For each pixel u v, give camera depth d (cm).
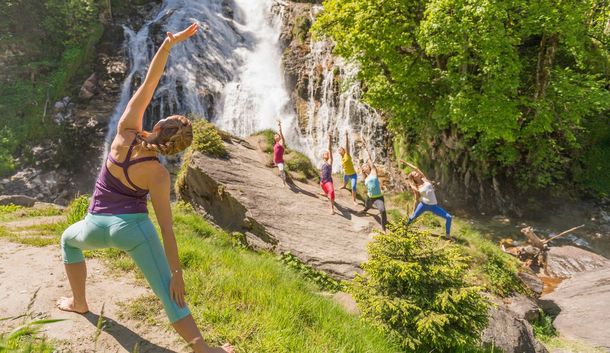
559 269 1136
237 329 315
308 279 798
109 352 273
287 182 1110
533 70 1454
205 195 985
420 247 537
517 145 1545
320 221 972
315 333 353
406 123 1631
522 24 1260
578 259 1166
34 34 2109
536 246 1180
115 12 2453
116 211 238
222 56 2316
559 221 1422
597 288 973
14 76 2009
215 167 1003
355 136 1944
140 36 2303
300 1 2620
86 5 2228
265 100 2162
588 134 1627
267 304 371
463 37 1224
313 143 2086
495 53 1193
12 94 1970
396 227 548
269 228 895
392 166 1794
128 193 239
